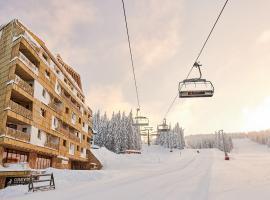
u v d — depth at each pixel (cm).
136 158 7369
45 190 1836
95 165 5697
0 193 1817
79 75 5572
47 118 3609
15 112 2802
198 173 3266
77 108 4975
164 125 4884
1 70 2967
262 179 2073
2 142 2575
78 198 1394
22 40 2948
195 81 1919
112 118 10725
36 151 3322
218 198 1266
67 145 4375
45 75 3562
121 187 1845
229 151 17638
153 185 1933
